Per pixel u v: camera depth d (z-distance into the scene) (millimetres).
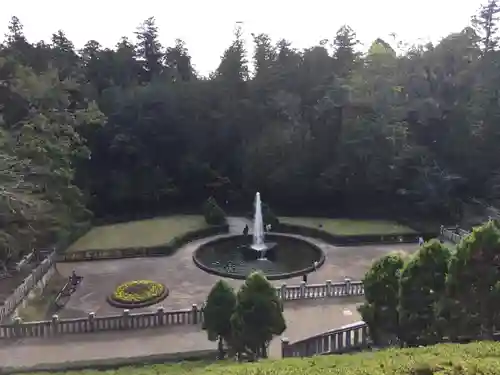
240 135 41656
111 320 17484
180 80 44375
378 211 36844
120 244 28016
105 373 11289
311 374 7680
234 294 14664
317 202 38438
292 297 20141
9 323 16938
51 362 15102
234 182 40906
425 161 35750
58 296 20688
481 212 33688
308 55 43750
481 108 36781
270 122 40781
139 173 39375
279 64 43844
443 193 34156
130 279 23188
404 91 40406
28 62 38781
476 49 42094
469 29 43219
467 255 12008
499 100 37125
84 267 25109
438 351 8711
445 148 37656
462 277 12031
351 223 33719
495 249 11773
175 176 40719
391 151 35562
